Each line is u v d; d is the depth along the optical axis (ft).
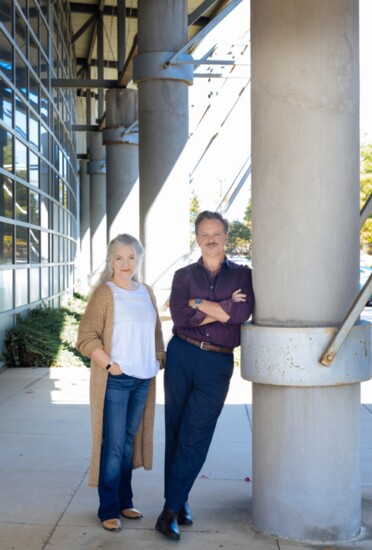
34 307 45.34
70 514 15.28
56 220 60.64
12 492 16.69
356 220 14.10
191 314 14.23
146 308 14.78
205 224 14.52
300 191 13.73
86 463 19.11
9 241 37.06
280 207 13.84
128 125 67.67
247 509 15.67
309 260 13.76
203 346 14.33
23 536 14.03
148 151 42.65
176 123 42.45
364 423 24.32
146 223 43.04
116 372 14.21
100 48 81.61
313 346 13.52
